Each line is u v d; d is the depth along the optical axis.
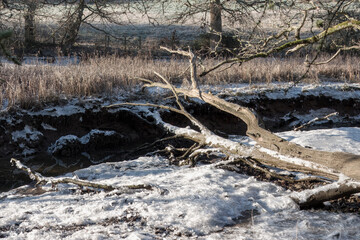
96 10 21.64
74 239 4.34
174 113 11.82
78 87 11.73
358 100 14.51
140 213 5.15
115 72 13.29
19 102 10.44
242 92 13.48
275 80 16.00
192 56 9.12
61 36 22.28
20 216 5.16
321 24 6.35
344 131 9.96
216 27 21.81
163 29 31.14
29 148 9.77
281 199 5.58
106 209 5.35
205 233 4.65
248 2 17.75
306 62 6.24
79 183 6.36
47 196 6.19
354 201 5.75
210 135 8.00
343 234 4.45
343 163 5.57
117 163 8.09
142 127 11.06
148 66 15.30
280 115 13.54
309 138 9.01
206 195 5.71
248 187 6.20
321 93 14.37
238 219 5.10
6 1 18.47
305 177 6.98
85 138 10.04
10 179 8.05
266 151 6.74
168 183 6.44
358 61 18.98
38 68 13.18
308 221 4.82
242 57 6.86
